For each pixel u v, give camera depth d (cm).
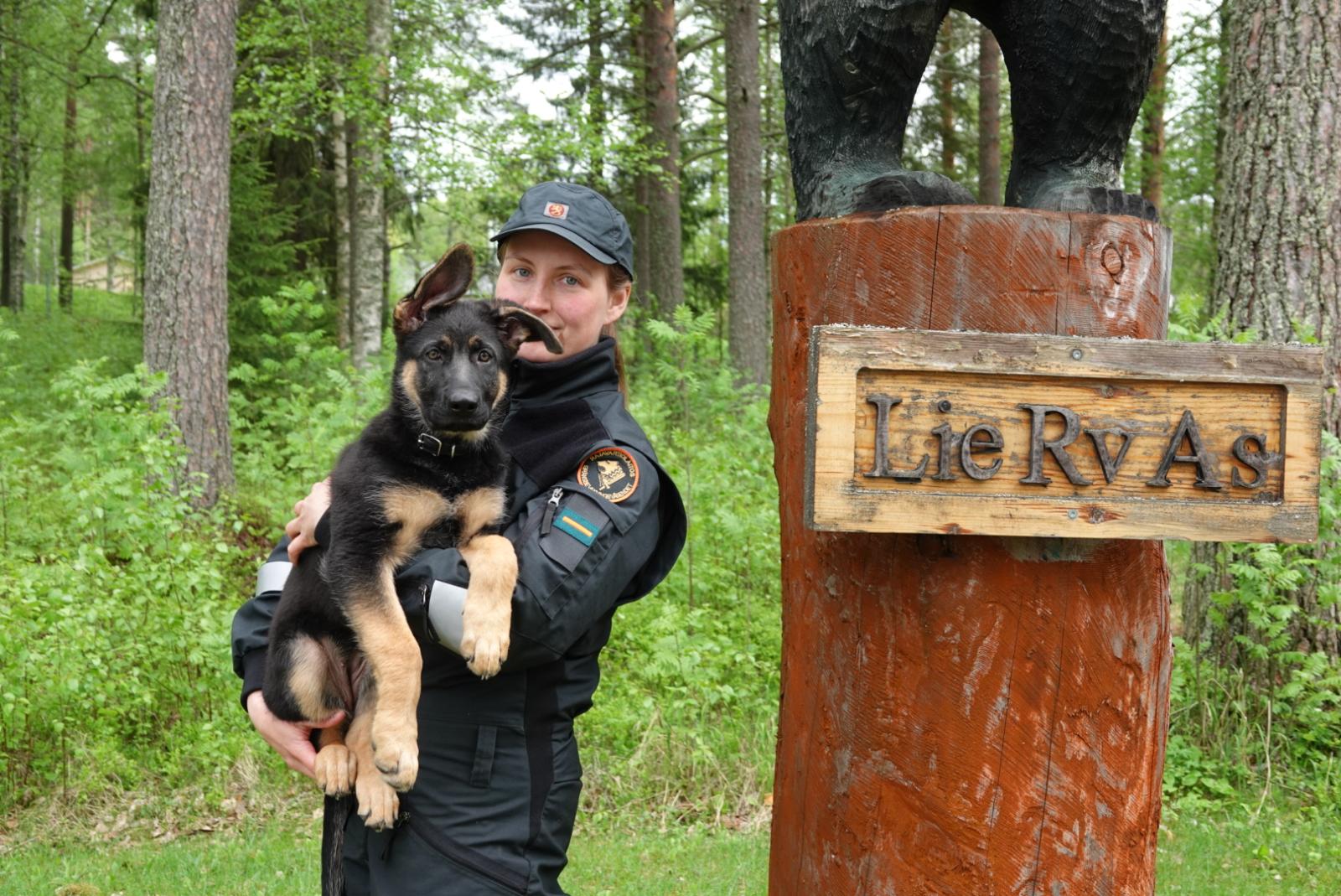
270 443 1053
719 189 2927
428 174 1423
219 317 1013
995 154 1922
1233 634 618
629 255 286
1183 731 604
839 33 223
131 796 587
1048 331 205
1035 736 206
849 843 213
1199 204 1923
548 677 237
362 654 257
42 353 1680
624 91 1839
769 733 606
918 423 192
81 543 695
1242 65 641
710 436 927
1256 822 527
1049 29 221
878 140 234
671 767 587
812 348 191
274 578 281
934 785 207
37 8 1956
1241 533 198
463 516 249
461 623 220
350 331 1847
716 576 728
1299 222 619
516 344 273
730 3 1580
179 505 696
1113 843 210
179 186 1005
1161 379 196
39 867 501
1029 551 205
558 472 250
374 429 260
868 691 211
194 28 1009
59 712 593
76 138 2528
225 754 601
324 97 1498
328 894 238
